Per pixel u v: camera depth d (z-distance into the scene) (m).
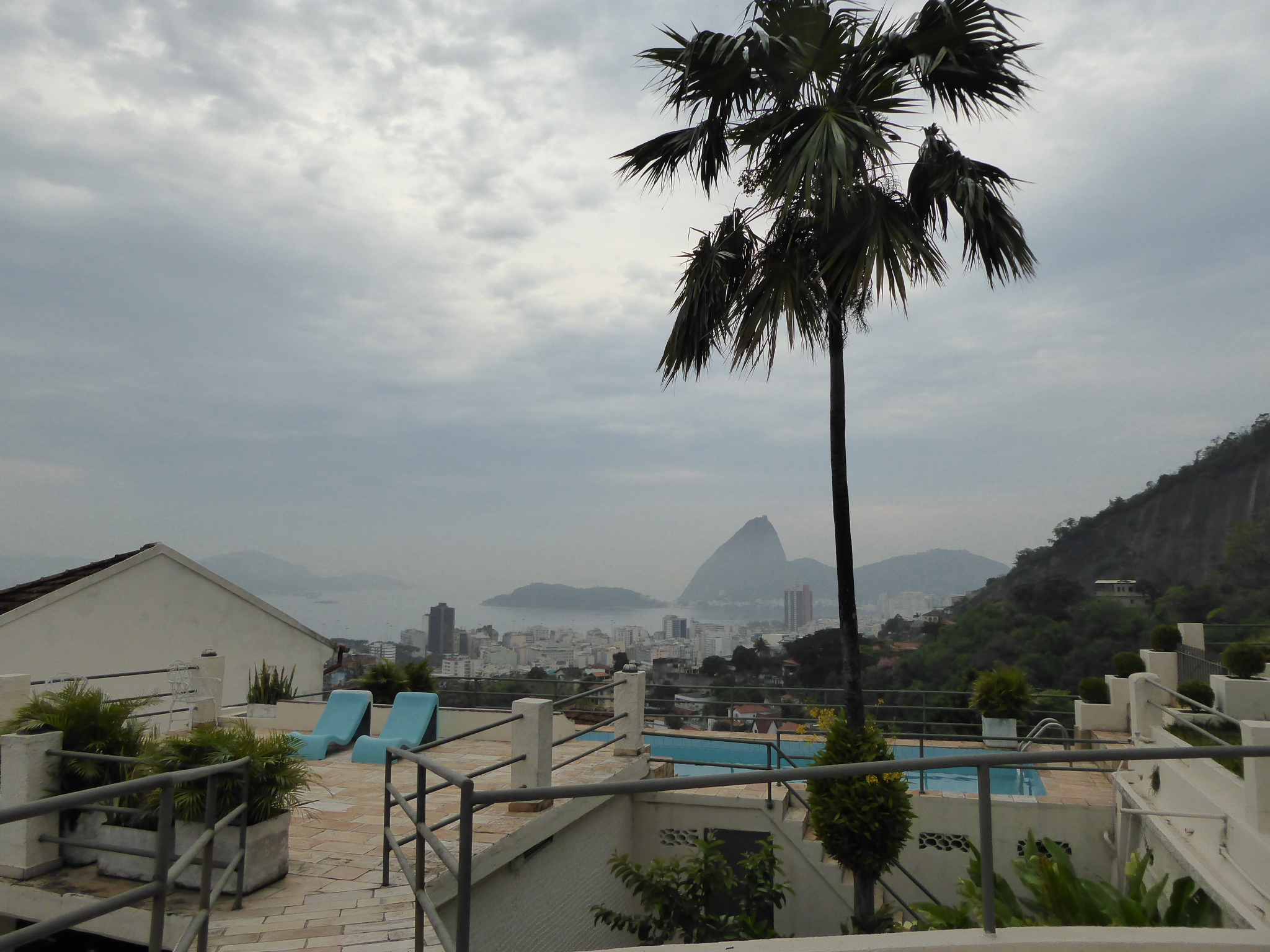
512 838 6.63
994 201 8.01
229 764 4.84
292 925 4.85
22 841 5.60
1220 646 15.13
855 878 7.84
